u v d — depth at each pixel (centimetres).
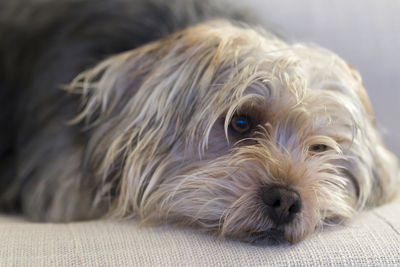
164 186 47
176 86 48
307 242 42
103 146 49
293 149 48
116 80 49
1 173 60
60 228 43
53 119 56
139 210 48
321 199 46
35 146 56
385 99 67
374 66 67
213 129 47
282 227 43
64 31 60
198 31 49
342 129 50
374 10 69
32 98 59
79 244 40
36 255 38
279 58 47
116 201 49
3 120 61
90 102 50
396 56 67
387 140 66
